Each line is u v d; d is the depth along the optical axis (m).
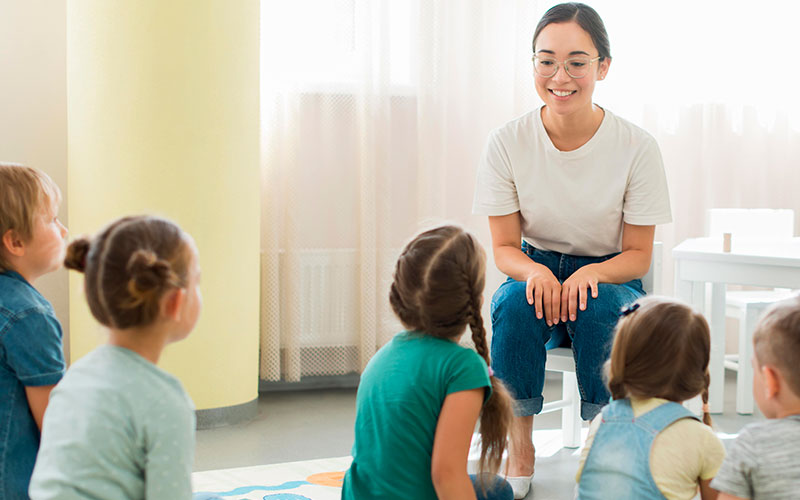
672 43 3.36
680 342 1.41
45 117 2.94
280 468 2.32
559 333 2.24
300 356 3.13
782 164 3.52
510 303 2.08
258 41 2.71
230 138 2.61
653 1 3.33
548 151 2.19
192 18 2.51
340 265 3.13
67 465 1.14
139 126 2.51
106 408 1.15
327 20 3.03
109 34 2.50
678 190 3.43
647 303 1.46
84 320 2.63
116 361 1.20
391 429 1.44
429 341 1.48
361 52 3.03
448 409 1.42
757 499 1.23
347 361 3.19
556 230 2.24
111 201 2.54
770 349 1.26
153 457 1.16
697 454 1.37
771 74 3.46
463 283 1.48
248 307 2.73
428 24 3.10
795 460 1.19
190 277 1.26
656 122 3.37
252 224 2.72
